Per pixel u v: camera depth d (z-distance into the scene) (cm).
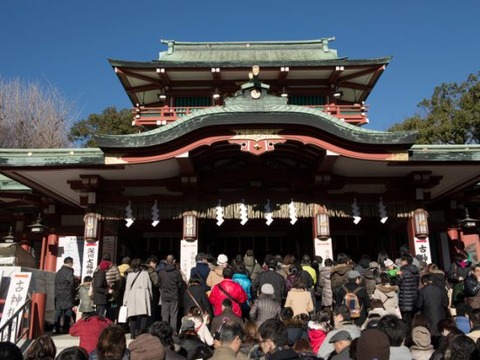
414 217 1708
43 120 4344
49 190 1844
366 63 2456
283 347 582
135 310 1155
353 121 2533
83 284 1332
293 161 1758
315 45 3108
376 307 963
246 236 2247
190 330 797
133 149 1496
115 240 2069
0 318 1156
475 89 4072
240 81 2577
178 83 2614
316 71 2523
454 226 2098
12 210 2170
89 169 1595
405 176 1738
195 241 1664
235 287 1058
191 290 1105
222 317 891
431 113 4472
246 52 3056
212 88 2612
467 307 921
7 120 4200
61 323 1345
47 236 2092
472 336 736
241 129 1496
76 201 2017
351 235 2269
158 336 668
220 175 1742
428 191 1788
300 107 1506
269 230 2241
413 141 1494
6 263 1634
